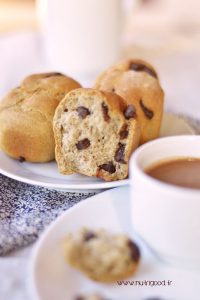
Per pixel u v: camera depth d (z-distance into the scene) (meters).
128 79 0.42
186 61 0.73
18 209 0.33
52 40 0.65
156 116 0.41
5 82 0.62
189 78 0.65
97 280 0.27
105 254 0.27
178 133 0.44
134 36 0.88
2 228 0.31
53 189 0.36
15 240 0.30
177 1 1.00
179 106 0.55
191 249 0.27
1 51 0.80
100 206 0.32
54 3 0.62
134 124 0.36
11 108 0.40
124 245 0.27
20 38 0.90
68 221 0.30
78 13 0.62
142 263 0.28
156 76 0.45
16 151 0.39
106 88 0.41
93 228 0.30
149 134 0.41
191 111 0.54
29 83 0.42
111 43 0.65
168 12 1.04
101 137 0.36
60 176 0.37
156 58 0.74
